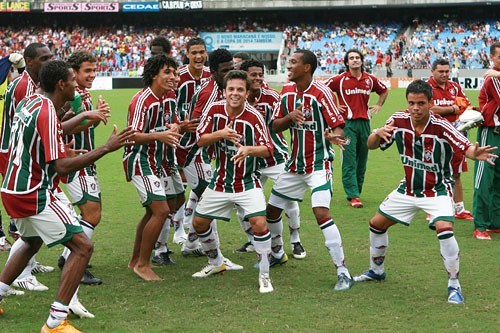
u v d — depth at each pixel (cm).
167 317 565
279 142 854
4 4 5247
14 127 536
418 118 600
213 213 676
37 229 535
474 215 865
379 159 1595
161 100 699
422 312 574
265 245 645
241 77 652
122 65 5059
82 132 698
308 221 966
